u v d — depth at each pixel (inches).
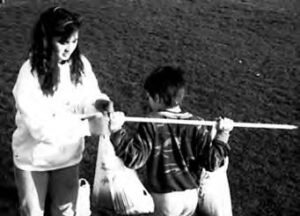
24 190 140.0
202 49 338.6
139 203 162.6
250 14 420.5
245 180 201.6
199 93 273.9
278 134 234.5
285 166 211.5
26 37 342.3
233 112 255.6
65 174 141.7
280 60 326.0
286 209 185.8
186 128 126.8
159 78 128.6
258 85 287.6
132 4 429.4
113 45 337.1
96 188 166.6
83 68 135.0
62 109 131.7
